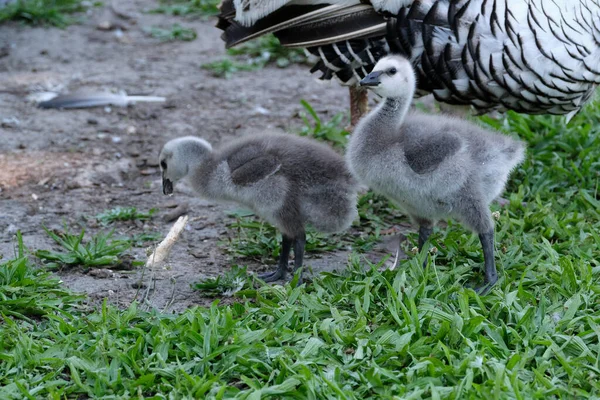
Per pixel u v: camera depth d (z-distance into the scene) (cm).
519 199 964
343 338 680
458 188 755
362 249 912
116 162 1184
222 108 1396
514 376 609
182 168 826
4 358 670
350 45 944
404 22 907
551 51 894
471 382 609
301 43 959
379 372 631
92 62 1620
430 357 639
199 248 931
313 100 1417
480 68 904
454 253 847
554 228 900
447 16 892
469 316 704
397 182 760
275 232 948
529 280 777
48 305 757
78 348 684
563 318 705
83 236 959
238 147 822
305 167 792
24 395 627
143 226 992
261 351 670
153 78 1534
